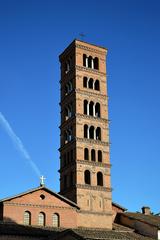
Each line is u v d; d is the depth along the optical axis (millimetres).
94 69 99875
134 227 92125
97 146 93312
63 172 93688
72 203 84438
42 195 82688
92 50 101688
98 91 98312
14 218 78562
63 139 96500
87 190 88188
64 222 82750
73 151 91312
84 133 93875
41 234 75125
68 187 90188
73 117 93875
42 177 83438
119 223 96750
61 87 102625
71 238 63156
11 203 79250
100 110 97062
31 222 79938
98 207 88000
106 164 92562
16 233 73250
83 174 89125
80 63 98562
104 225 87125
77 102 94438
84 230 69625
